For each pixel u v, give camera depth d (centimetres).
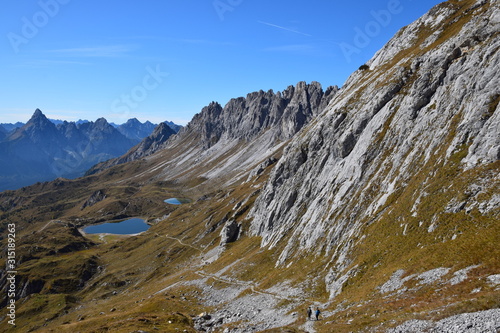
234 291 8450
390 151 7581
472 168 4912
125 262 19862
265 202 13138
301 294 6206
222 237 14700
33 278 18300
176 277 13112
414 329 2555
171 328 5959
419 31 11775
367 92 10662
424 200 5278
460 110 6106
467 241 3850
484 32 7306
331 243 7206
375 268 5059
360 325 3250
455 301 2758
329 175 9744
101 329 6275
